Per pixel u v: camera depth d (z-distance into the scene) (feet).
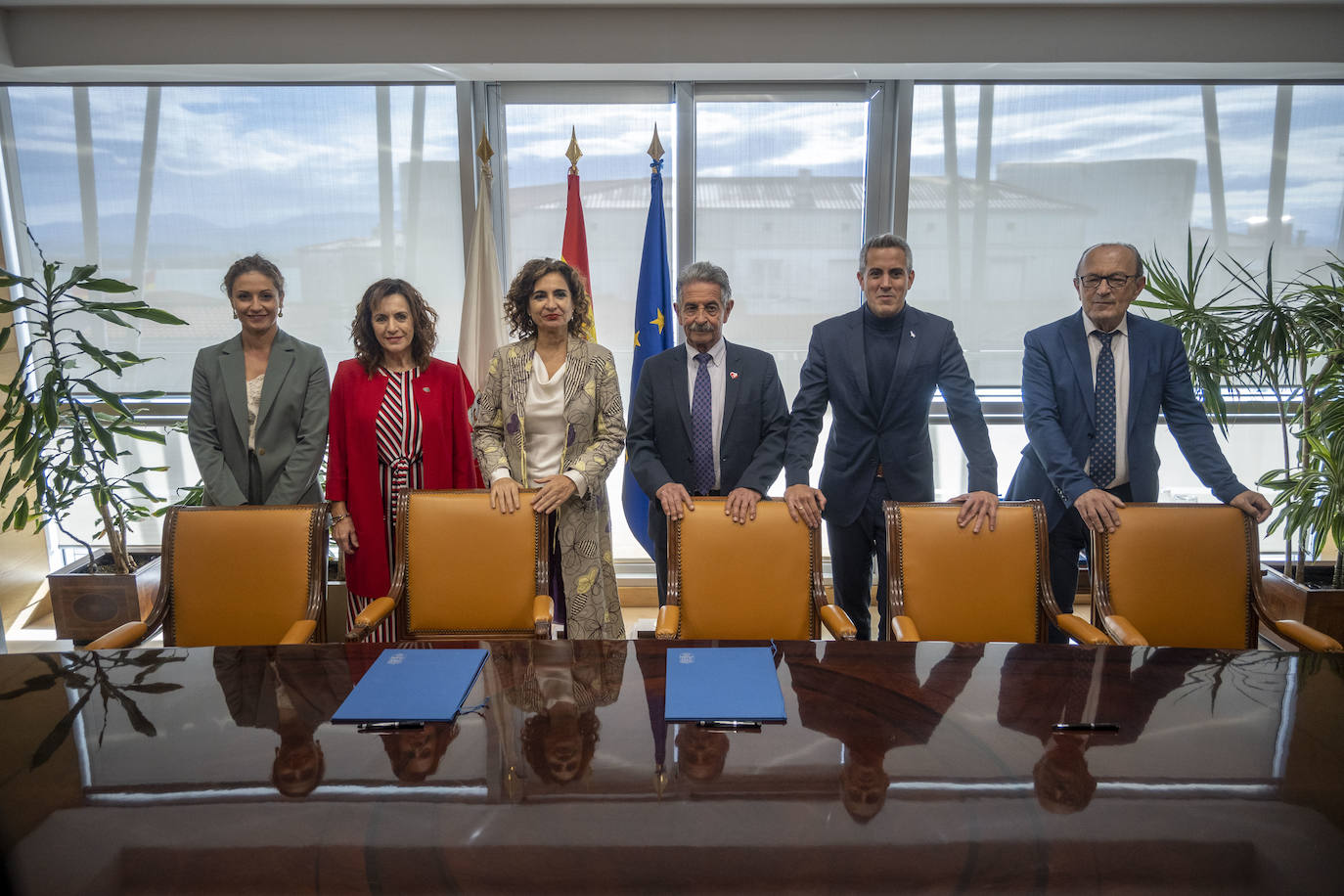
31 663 5.79
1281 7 11.85
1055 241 13.64
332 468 9.36
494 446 8.96
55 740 4.76
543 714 5.04
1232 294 13.75
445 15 11.94
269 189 13.55
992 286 13.79
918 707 5.10
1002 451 14.34
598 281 13.87
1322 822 3.99
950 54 12.05
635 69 12.43
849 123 13.35
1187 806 4.10
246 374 9.50
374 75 12.73
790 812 4.06
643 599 14.51
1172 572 7.64
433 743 4.70
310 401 9.50
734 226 13.70
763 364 9.26
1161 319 12.53
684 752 4.60
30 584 13.89
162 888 3.56
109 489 11.80
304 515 7.85
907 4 11.83
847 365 9.18
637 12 11.95
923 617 7.69
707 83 13.17
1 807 4.13
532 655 5.91
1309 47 11.93
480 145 12.28
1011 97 13.17
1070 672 5.60
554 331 8.89
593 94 13.28
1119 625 7.07
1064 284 13.76
